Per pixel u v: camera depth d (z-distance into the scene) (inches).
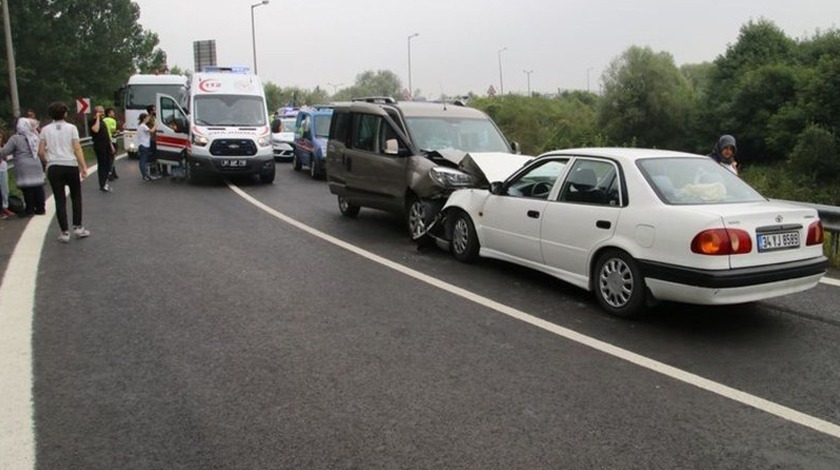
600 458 147.2
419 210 381.7
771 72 1909.4
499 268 327.0
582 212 261.4
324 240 395.2
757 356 209.2
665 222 229.9
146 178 721.0
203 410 168.7
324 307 257.3
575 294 279.9
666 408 171.9
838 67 1686.8
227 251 358.3
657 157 259.0
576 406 172.6
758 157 1998.0
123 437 155.2
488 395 178.5
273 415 166.2
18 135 454.0
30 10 1828.2
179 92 1075.9
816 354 211.3
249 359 202.7
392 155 404.8
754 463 145.8
